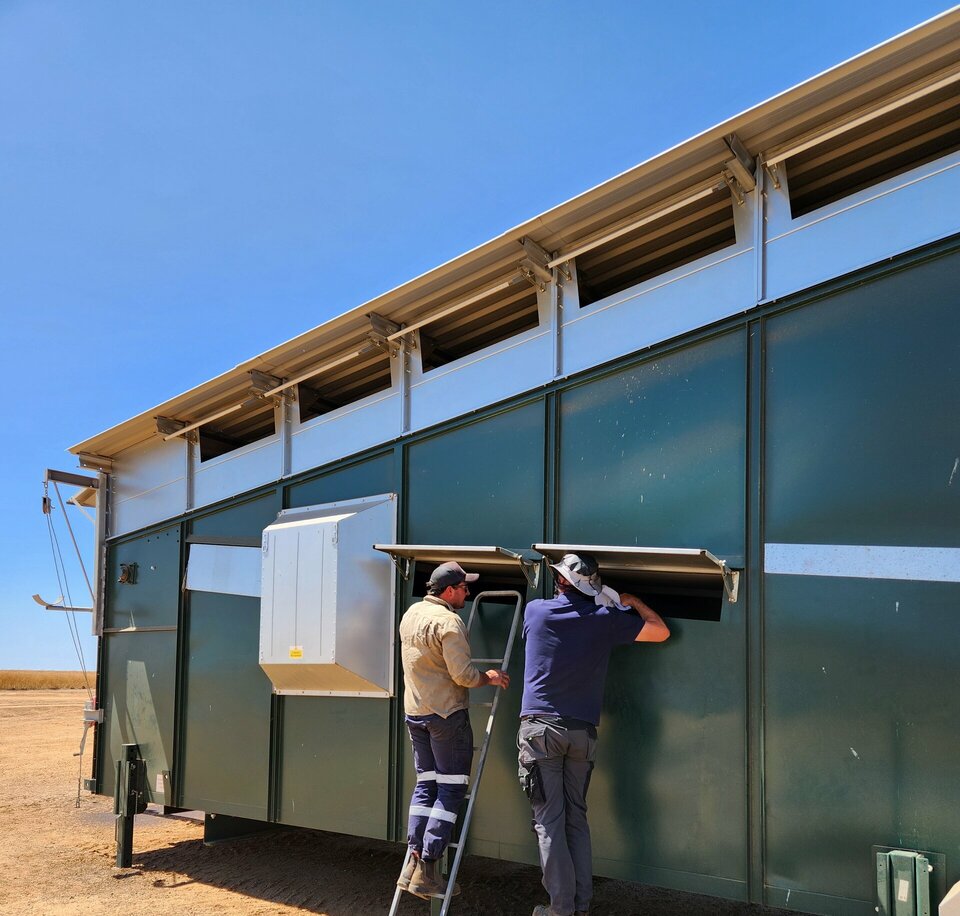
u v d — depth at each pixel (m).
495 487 4.57
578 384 4.30
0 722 17.62
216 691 5.98
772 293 3.65
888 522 3.26
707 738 3.63
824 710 3.33
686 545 3.81
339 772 5.08
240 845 6.57
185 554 6.47
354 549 4.88
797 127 3.51
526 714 3.70
